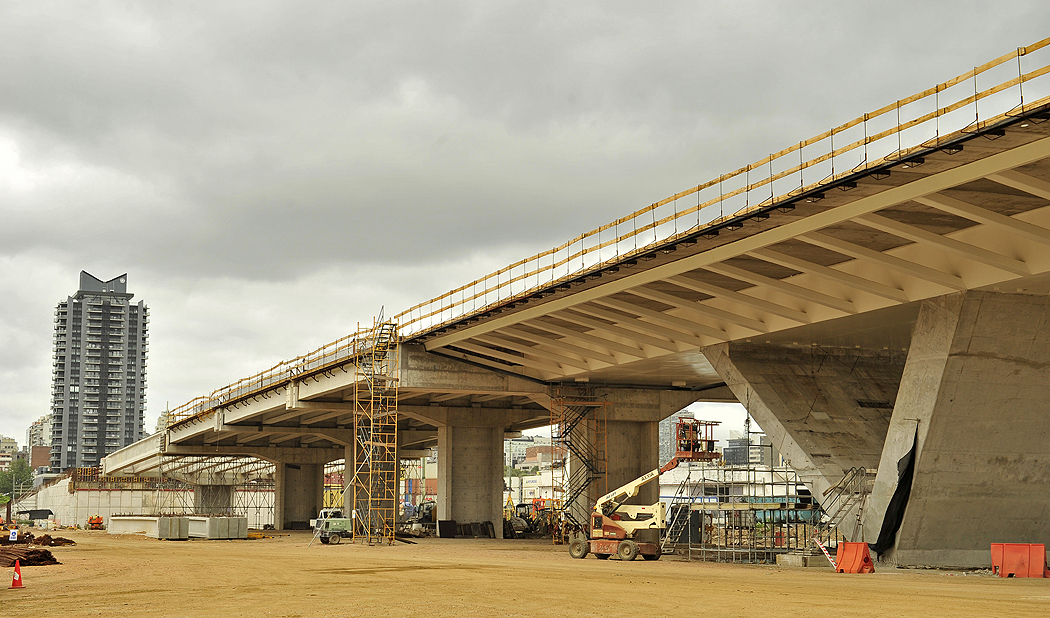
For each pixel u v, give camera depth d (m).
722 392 62.69
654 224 37.03
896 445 34.84
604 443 60.50
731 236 34.44
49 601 23.83
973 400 33.47
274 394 76.50
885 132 27.56
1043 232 28.03
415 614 19.92
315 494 116.75
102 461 135.62
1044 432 34.62
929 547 35.44
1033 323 32.91
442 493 73.62
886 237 33.47
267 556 47.88
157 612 20.91
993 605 20.98
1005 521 35.69
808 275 38.91
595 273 40.03
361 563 40.59
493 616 19.41
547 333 53.38
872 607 20.69
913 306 35.56
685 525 52.03
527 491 184.75
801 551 40.59
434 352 58.69
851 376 45.66
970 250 30.03
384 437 73.69
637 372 56.31
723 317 42.38
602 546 43.91
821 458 40.81
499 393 60.19
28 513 155.00
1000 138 24.83
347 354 63.53
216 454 110.56
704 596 23.66
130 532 99.50
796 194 29.97
